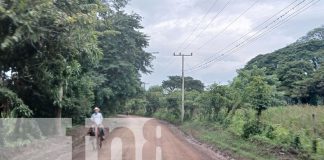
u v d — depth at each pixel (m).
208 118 38.72
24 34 10.78
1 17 9.70
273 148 17.52
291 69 50.34
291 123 21.30
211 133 30.81
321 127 18.55
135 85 41.12
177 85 82.56
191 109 53.88
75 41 13.56
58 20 11.31
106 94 36.03
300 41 70.94
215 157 18.22
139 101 83.31
